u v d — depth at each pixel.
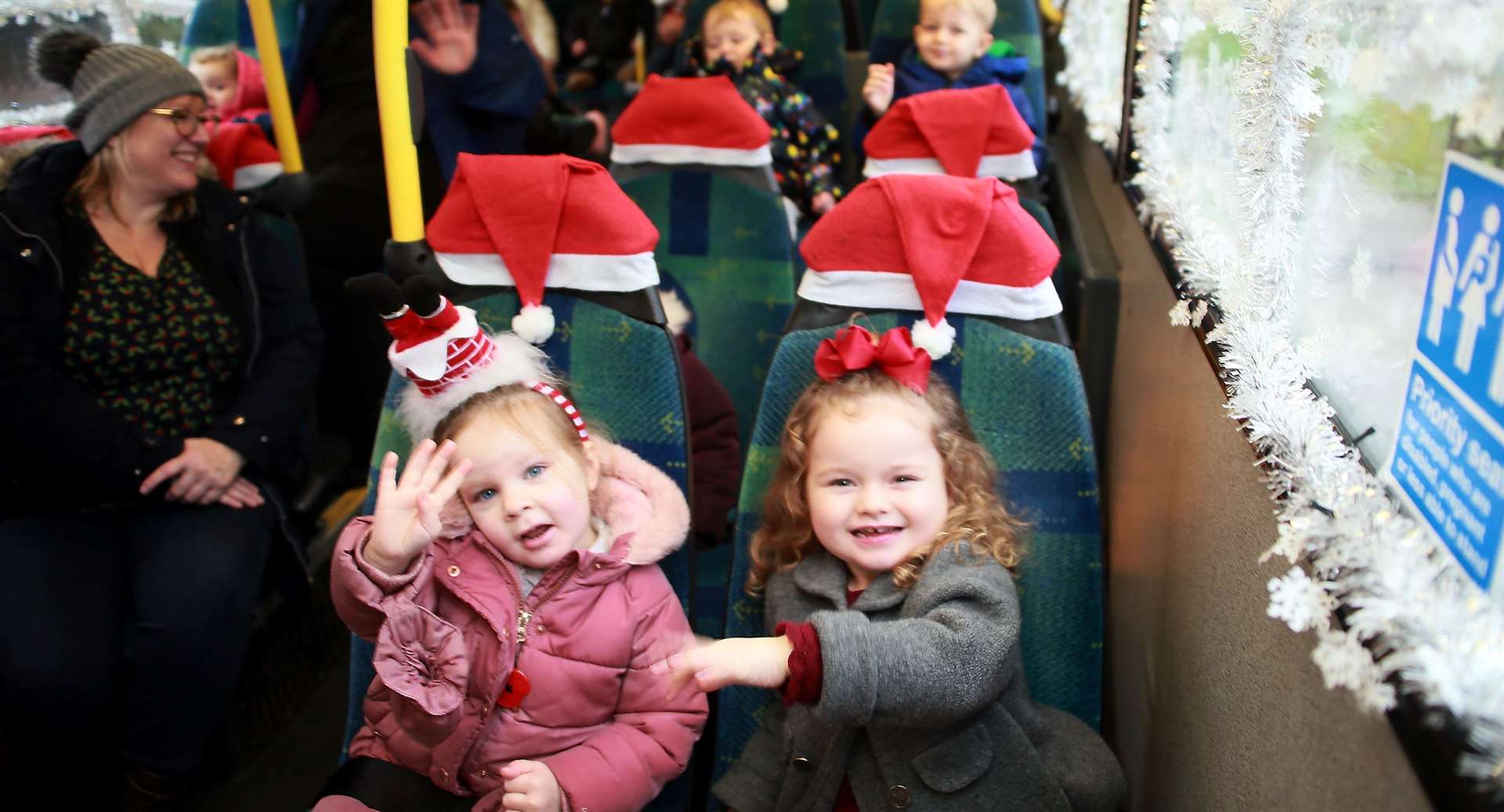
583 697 1.50
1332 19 1.00
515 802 1.36
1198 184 1.66
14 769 1.90
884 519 1.41
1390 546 0.80
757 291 2.41
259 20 2.37
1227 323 1.17
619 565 1.54
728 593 1.62
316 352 2.34
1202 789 1.29
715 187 2.43
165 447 2.06
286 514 2.25
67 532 2.03
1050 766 1.41
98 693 1.91
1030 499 1.54
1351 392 1.04
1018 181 2.33
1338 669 0.76
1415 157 0.87
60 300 2.03
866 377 1.45
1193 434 1.46
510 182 1.65
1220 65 1.50
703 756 1.72
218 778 2.27
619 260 1.62
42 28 2.48
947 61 2.98
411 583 1.43
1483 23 0.72
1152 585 1.70
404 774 1.53
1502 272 0.70
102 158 2.05
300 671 2.52
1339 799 0.85
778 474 1.56
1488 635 0.69
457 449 1.49
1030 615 1.53
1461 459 0.75
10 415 1.95
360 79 3.09
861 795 1.42
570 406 1.55
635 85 4.30
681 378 1.65
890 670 1.23
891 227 1.56
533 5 4.46
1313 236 1.17
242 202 2.28
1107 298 2.24
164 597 1.99
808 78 3.20
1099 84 2.62
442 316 1.51
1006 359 1.54
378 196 3.06
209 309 2.16
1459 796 0.62
